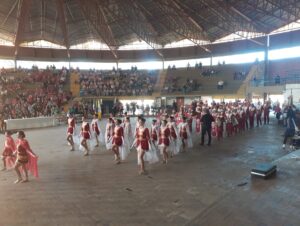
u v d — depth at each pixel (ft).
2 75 105.19
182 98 120.78
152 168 34.37
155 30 106.42
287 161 30.40
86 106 107.55
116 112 113.09
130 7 90.68
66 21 99.19
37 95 100.37
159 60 132.87
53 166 35.81
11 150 34.78
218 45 120.88
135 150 46.09
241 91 108.88
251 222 16.96
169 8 90.43
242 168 33.30
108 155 42.37
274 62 109.70
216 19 96.53
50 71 118.83
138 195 25.03
